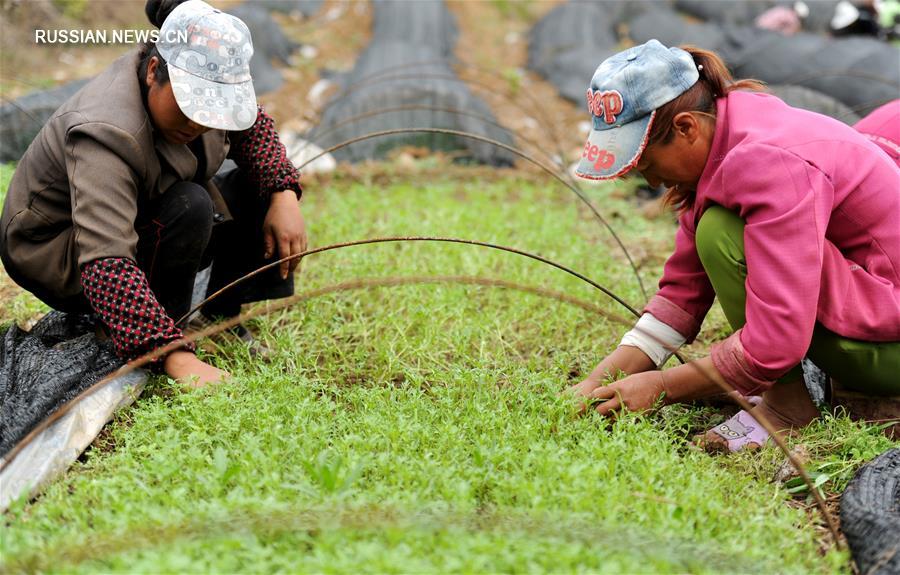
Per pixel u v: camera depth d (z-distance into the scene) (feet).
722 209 9.44
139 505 7.54
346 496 7.69
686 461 8.97
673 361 11.97
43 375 9.62
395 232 16.24
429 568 6.71
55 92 21.50
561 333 13.11
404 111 23.08
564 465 8.30
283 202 11.50
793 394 10.11
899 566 7.22
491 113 23.71
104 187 9.36
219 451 8.25
